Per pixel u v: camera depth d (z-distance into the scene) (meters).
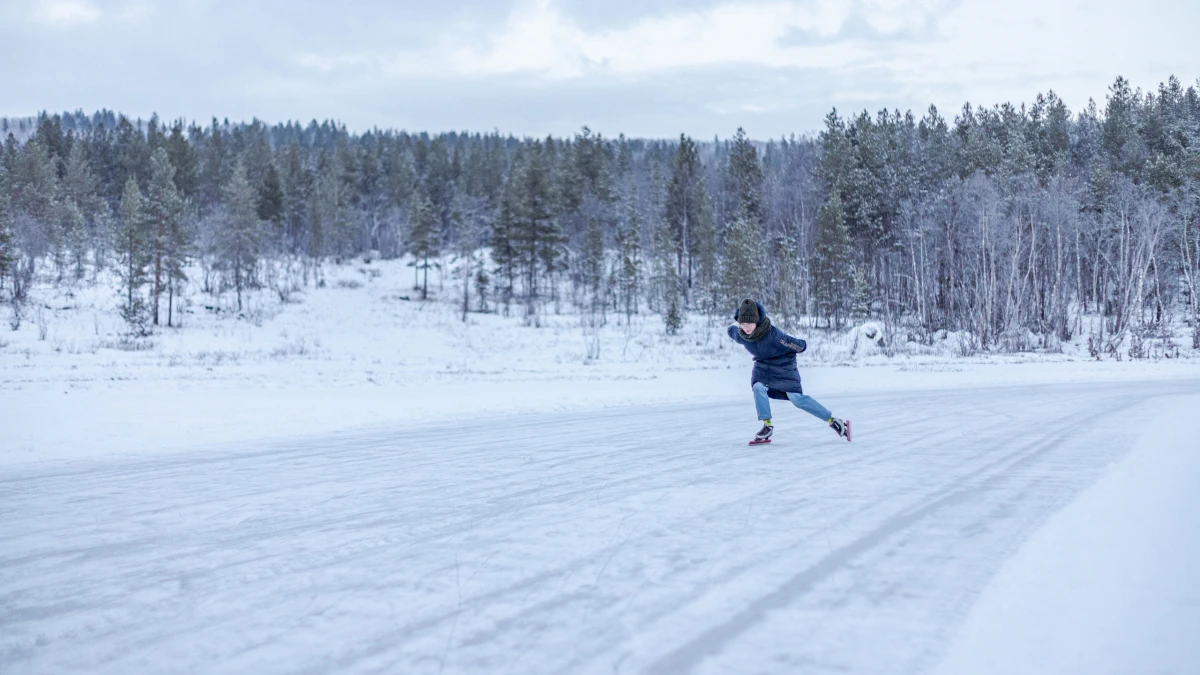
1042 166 65.56
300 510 4.34
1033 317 51.50
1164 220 48.56
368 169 119.81
